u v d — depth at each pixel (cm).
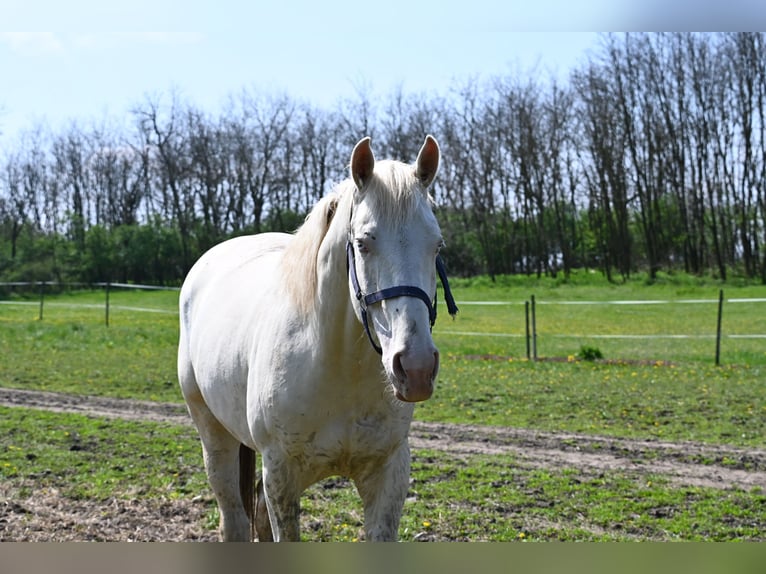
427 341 254
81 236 5147
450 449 717
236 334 363
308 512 522
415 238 267
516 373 1209
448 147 4478
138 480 601
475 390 1051
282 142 4616
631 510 530
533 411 908
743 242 4075
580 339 1759
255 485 417
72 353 1482
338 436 311
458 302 2975
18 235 5009
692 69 4162
